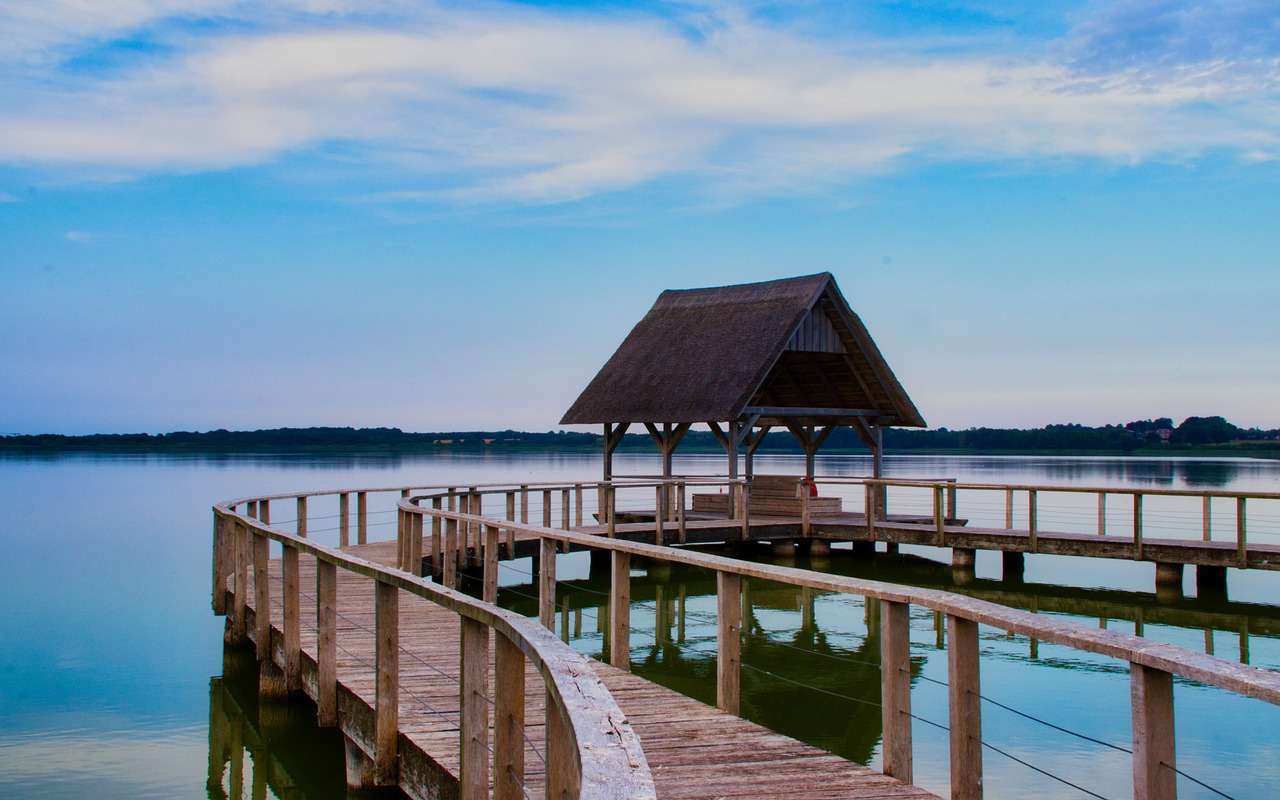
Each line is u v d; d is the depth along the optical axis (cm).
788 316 2094
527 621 414
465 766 497
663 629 1434
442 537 1967
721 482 1947
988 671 1159
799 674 1165
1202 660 346
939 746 905
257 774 930
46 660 1377
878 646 1308
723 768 548
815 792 510
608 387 2302
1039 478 5609
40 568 2286
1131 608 1608
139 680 1266
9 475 7044
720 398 2017
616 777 218
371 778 711
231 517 1226
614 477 2252
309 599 1222
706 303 2367
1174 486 4609
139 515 3691
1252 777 817
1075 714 996
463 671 504
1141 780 365
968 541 1867
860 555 2086
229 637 1293
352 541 2797
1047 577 1920
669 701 695
